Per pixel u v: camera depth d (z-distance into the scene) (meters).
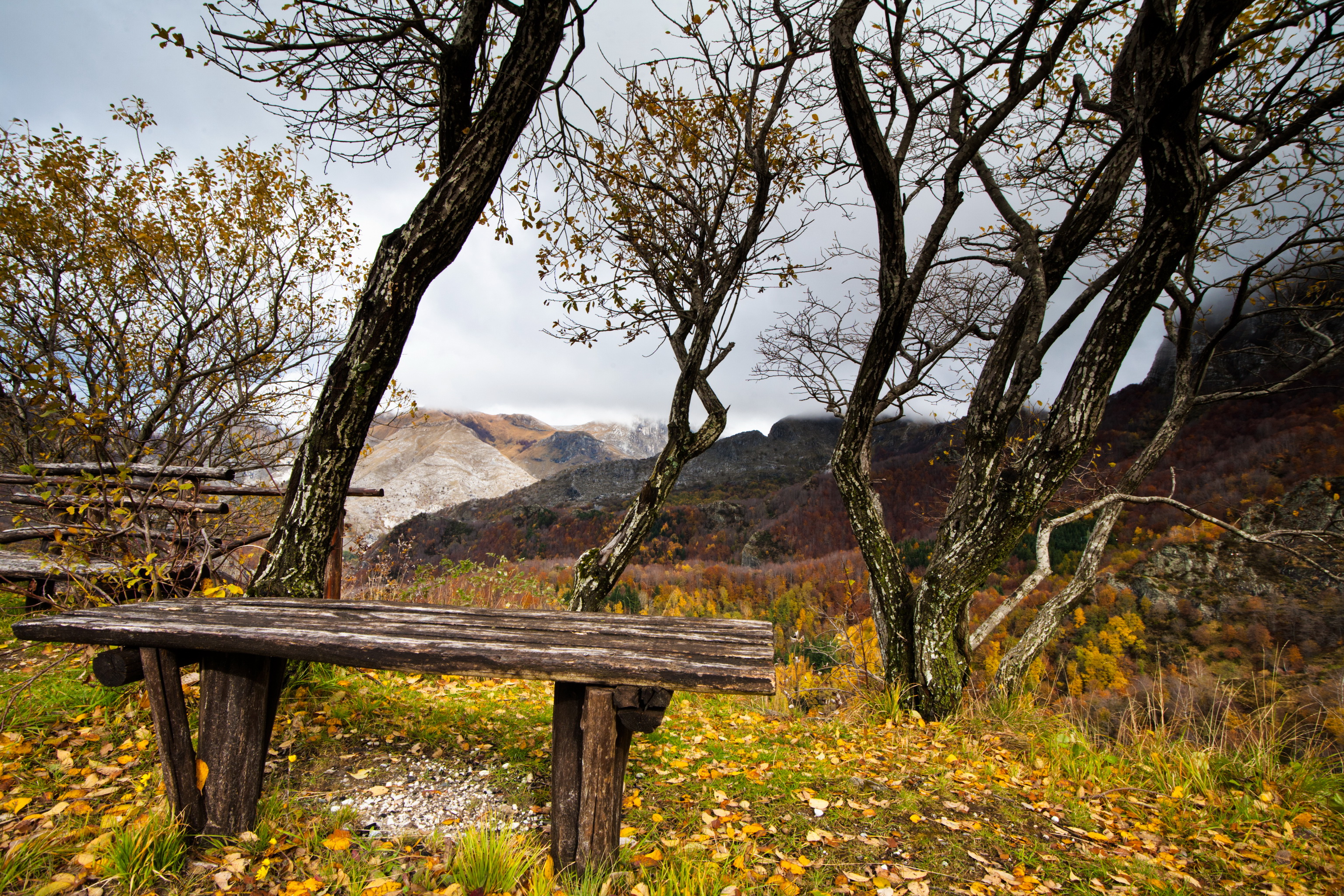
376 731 3.03
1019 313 5.16
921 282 4.85
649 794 2.67
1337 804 3.18
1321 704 3.67
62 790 2.21
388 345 3.24
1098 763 3.63
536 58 3.33
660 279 5.85
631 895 1.81
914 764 3.47
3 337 6.34
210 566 4.10
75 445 5.64
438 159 5.06
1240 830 2.95
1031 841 2.56
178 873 1.80
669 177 5.94
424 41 4.14
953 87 5.05
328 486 3.20
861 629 5.69
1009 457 5.35
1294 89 5.37
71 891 1.69
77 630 1.89
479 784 2.57
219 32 3.54
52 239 7.02
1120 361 4.27
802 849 2.30
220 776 1.96
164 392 7.34
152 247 7.36
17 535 4.46
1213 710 3.89
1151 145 3.94
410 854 2.00
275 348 8.37
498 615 2.37
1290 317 6.91
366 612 2.31
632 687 1.74
